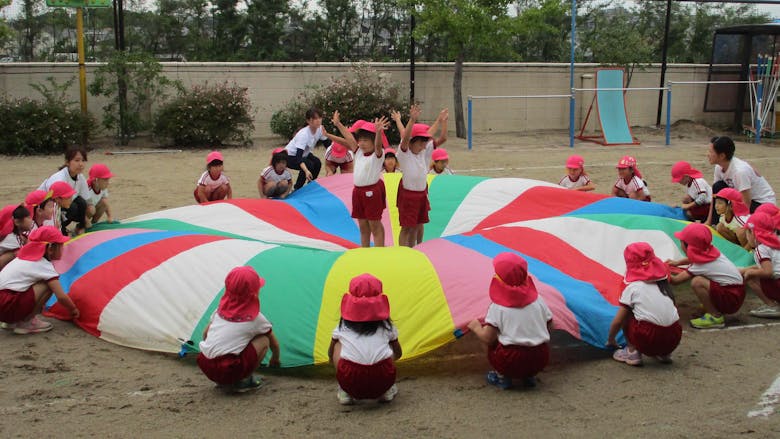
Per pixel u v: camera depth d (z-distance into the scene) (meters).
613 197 7.36
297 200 8.10
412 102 16.73
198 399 4.15
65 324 5.36
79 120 14.13
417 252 5.38
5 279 5.02
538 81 18.53
